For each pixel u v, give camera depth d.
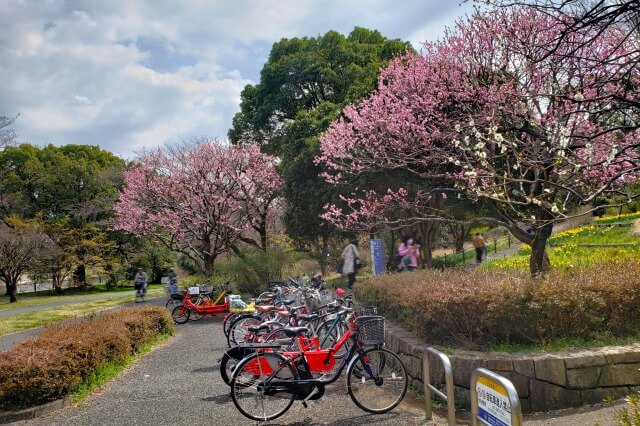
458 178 11.04
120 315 9.55
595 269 6.63
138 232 23.22
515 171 8.40
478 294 5.73
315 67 23.91
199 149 21.92
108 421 5.37
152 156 22.38
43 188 37.53
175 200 22.19
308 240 24.67
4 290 39.88
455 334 5.88
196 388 6.47
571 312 5.57
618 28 4.89
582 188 6.78
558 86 6.12
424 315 6.13
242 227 23.00
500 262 14.21
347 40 25.73
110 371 7.39
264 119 26.33
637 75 5.29
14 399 5.86
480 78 10.70
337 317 6.05
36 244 30.05
